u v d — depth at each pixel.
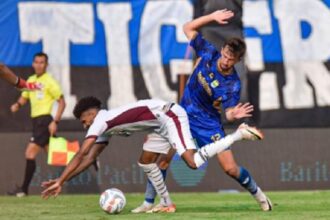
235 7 43.03
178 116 28.50
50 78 41.25
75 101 43.28
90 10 43.34
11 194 41.56
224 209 32.16
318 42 43.25
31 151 41.34
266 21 43.34
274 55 43.50
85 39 43.38
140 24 43.38
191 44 30.17
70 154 39.19
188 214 29.33
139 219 27.61
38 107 41.34
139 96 43.44
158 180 30.00
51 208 33.12
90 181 42.44
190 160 27.88
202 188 42.62
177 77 43.31
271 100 43.28
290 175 43.00
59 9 43.28
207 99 29.80
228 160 29.86
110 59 43.38
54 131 40.66
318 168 43.06
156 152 29.61
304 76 43.38
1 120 43.31
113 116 27.89
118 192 29.72
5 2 43.06
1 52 43.12
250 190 30.56
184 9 43.22
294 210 31.27
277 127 43.34
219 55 29.66
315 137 43.22
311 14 43.28
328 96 43.28
